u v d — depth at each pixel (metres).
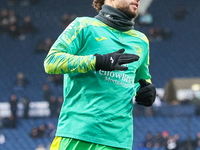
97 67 6.23
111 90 6.64
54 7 60.34
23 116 38.19
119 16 6.94
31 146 35.94
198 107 37.00
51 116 38.16
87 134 6.48
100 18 6.98
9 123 37.34
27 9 59.75
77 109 6.63
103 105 6.57
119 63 6.17
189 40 55.53
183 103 37.47
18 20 57.88
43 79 47.88
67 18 56.53
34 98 44.47
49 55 6.46
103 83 6.61
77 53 6.79
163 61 52.38
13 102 38.12
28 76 48.72
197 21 58.66
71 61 6.27
